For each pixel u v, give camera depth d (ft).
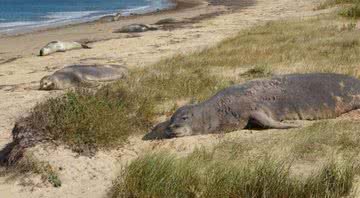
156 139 27.37
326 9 92.63
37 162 23.80
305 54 47.83
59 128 25.95
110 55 62.75
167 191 19.79
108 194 20.99
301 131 26.14
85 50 68.69
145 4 161.38
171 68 46.29
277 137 25.84
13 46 78.84
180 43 68.69
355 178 20.33
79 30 96.07
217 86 37.11
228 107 28.30
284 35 61.72
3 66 60.18
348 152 23.13
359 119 27.99
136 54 61.93
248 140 25.86
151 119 30.68
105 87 35.53
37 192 21.88
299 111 28.71
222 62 47.55
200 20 100.27
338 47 50.16
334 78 29.96
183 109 28.60
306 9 102.42
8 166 24.50
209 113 28.14
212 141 26.37
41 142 25.20
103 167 23.65
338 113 29.04
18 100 39.93
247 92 28.81
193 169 21.15
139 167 21.08
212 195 19.45
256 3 138.41
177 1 164.55
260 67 42.83
